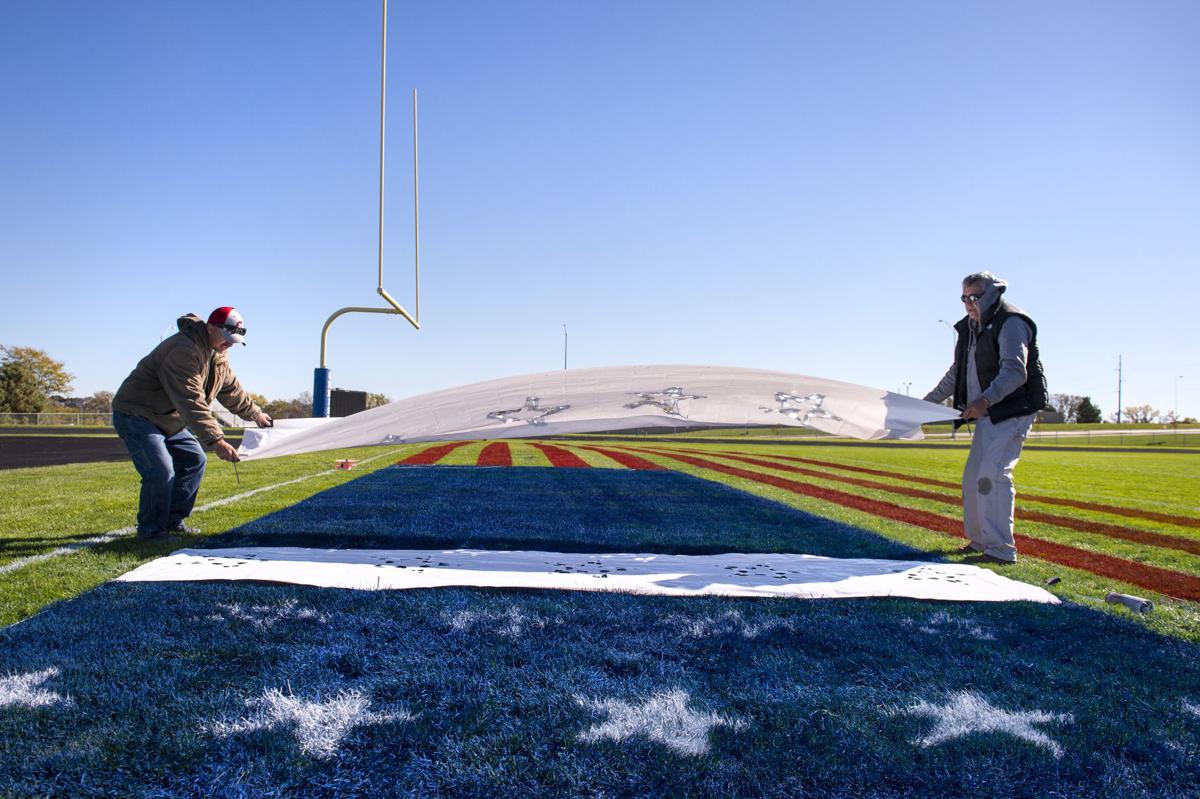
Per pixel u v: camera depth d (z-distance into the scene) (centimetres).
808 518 589
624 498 701
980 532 461
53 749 167
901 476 1170
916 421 479
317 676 216
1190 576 417
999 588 346
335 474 908
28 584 315
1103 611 319
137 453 417
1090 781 167
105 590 303
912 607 311
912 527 564
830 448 2505
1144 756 181
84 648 234
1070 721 199
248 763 164
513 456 1383
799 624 281
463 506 608
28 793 149
